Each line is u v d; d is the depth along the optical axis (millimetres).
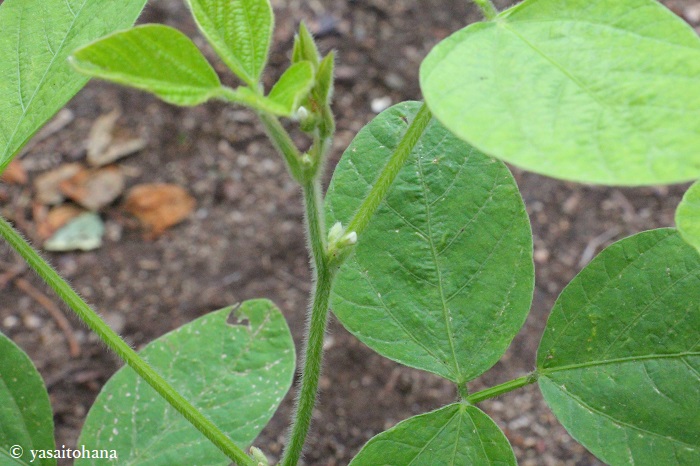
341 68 1063
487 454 526
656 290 513
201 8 448
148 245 957
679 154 418
